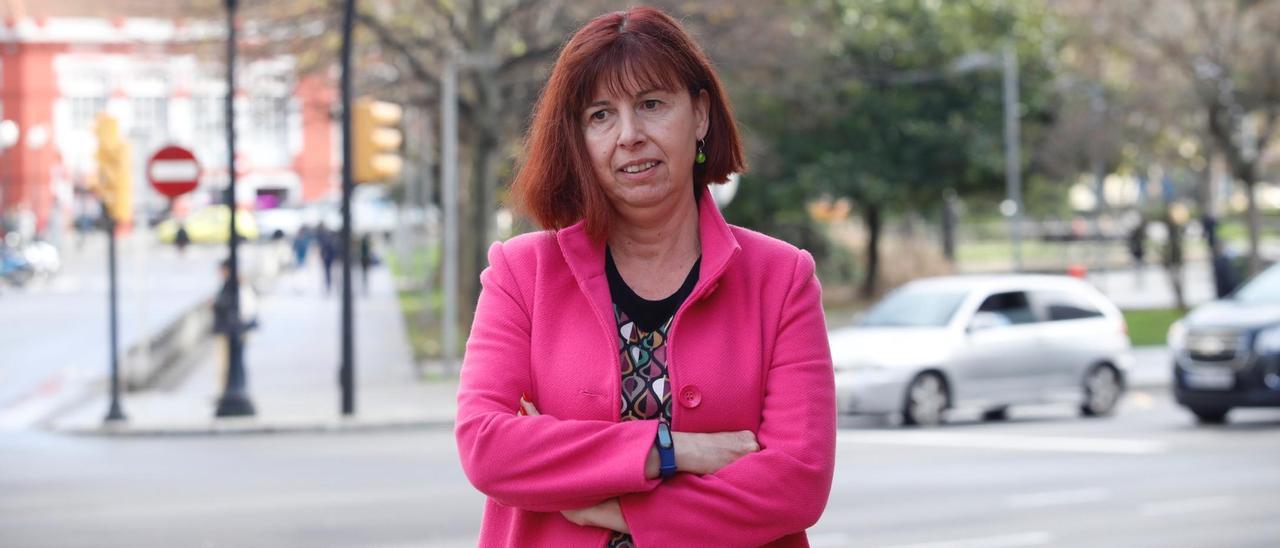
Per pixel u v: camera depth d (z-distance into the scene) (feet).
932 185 135.64
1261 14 114.62
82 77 243.19
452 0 106.93
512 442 9.47
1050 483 43.45
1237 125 121.49
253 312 71.92
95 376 89.51
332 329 118.42
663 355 9.93
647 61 9.96
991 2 138.21
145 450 57.77
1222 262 104.17
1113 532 34.09
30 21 244.01
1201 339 58.54
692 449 9.56
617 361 9.77
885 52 132.87
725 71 101.24
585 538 9.70
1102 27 119.65
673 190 10.03
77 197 245.65
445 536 34.04
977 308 64.08
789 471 9.59
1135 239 144.97
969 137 132.87
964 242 188.55
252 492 43.19
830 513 37.32
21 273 161.38
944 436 57.93
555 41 96.32
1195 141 130.00
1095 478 44.52
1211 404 58.23
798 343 10.00
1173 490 41.68
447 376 89.10
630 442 9.41
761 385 9.92
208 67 103.65
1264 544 32.32
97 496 42.88
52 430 67.26
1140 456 50.16
